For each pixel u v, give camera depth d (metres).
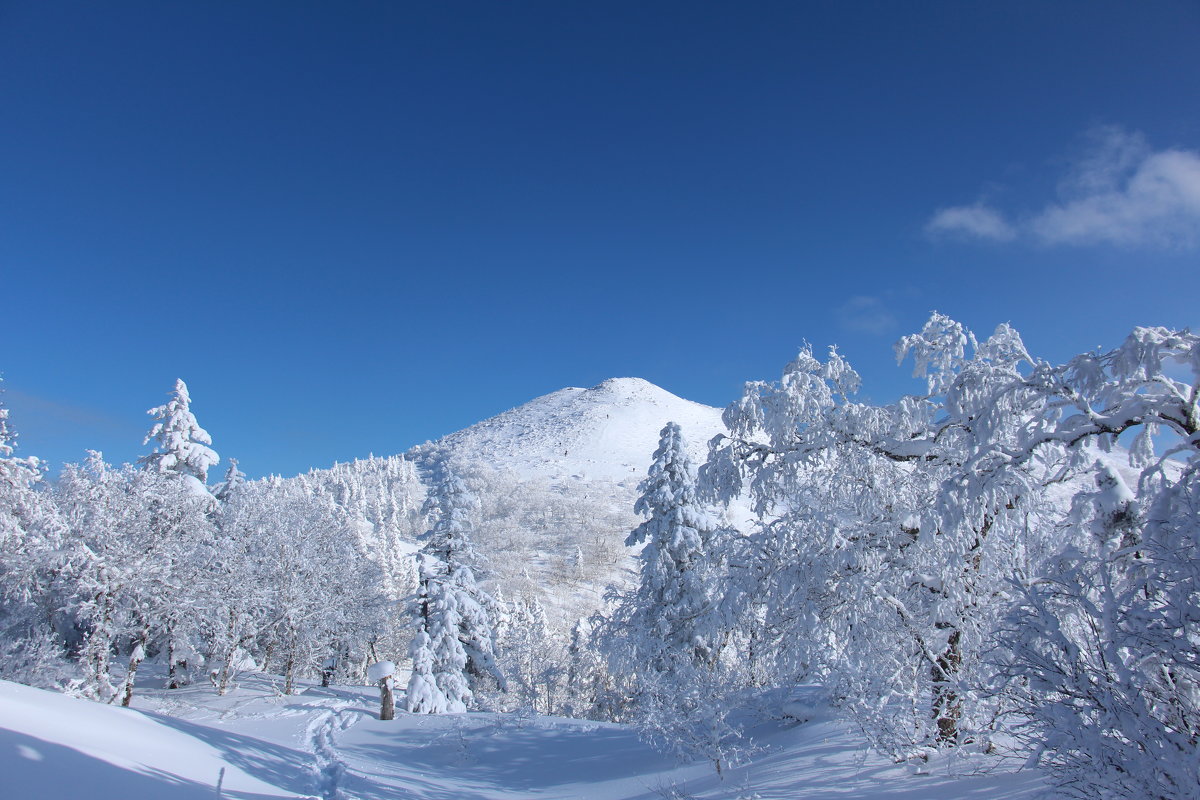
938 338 10.99
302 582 32.25
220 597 28.06
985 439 8.33
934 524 9.66
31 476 18.25
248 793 9.09
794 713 13.05
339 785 12.70
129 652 35.22
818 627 10.52
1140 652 5.21
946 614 9.56
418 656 26.33
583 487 172.25
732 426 11.94
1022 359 9.41
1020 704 5.65
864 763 9.14
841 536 10.80
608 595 23.16
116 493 24.83
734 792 9.54
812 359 11.44
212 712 25.42
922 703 9.74
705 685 11.90
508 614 52.91
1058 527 9.19
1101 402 7.91
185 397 36.84
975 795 6.57
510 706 37.12
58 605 24.17
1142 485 7.05
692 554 20.59
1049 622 5.31
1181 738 4.76
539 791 13.64
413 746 18.73
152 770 7.88
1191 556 5.38
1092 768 4.88
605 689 29.39
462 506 30.02
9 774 5.60
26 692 9.82
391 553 65.31
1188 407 7.03
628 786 12.56
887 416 10.88
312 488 145.88
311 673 41.88
